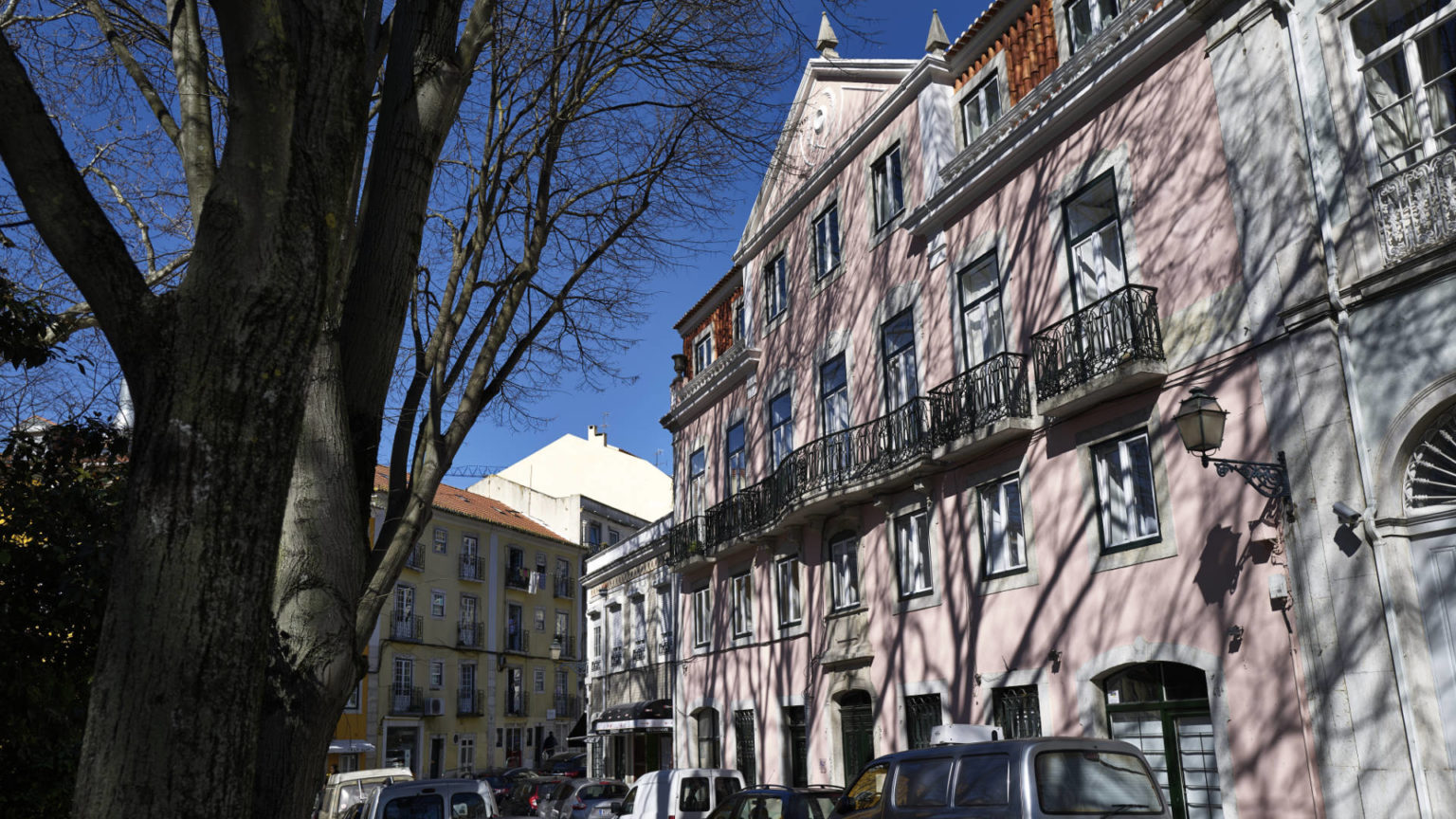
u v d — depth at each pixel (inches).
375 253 222.7
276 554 139.6
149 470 131.4
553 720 1931.6
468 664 1753.2
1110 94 513.0
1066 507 511.5
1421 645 353.1
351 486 199.3
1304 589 387.9
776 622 796.0
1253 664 405.7
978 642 564.1
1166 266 469.4
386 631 1587.1
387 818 470.3
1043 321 538.9
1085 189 524.1
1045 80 544.4
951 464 600.4
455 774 1540.4
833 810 431.8
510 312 271.3
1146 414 470.9
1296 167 410.6
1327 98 403.2
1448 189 357.1
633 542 1171.3
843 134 762.2
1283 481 399.2
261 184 142.9
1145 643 455.5
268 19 144.1
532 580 1905.8
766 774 791.1
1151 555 458.9
